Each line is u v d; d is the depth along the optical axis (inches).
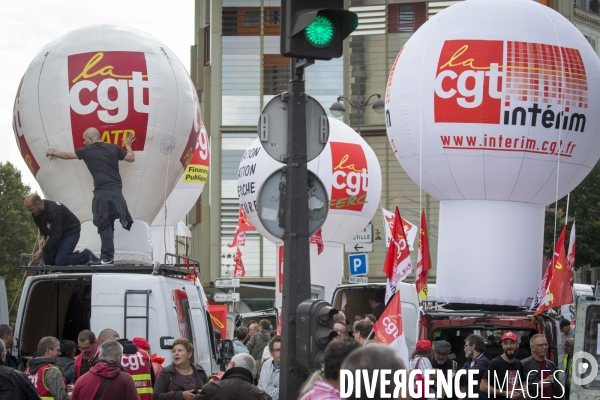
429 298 633.0
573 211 1016.2
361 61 1386.6
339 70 1387.8
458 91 570.6
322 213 270.8
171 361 381.1
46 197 538.0
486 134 568.1
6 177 1758.1
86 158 471.8
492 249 590.9
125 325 382.6
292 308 261.7
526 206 597.9
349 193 880.3
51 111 509.7
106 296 386.0
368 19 1385.3
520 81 566.6
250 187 893.2
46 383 314.8
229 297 906.7
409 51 600.7
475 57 570.6
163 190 535.8
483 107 566.3
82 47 515.5
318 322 250.2
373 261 1355.8
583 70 582.2
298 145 268.2
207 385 253.0
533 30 578.9
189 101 535.5
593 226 993.5
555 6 1461.6
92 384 292.0
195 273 475.5
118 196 469.7
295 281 263.1
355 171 884.0
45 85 512.4
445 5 1369.3
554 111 570.9
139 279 386.9
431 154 584.4
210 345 457.4
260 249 1391.5
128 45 518.3
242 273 1029.2
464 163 576.4
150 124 512.1
